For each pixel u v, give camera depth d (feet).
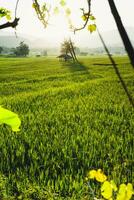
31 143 28.40
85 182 20.80
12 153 25.88
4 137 30.55
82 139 29.27
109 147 27.32
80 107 48.55
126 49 3.43
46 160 24.04
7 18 9.80
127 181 21.27
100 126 35.53
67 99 59.47
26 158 25.40
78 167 23.67
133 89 71.56
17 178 21.47
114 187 5.79
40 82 104.42
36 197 18.66
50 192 18.83
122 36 3.46
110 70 145.38
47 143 27.73
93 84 87.15
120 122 37.47
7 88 89.35
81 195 18.80
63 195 19.72
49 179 20.61
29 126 35.32
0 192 19.02
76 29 6.11
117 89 73.15
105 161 24.99
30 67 207.82
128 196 5.61
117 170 22.15
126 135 32.42
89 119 39.40
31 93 73.31
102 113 42.88
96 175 7.19
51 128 34.65
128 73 120.57
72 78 114.52
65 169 23.76
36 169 22.94
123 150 27.45
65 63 225.56
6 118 4.08
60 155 25.23
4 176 21.31
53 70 167.53
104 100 56.44
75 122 36.76
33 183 20.10
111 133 32.94
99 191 18.92
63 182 20.68
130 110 46.19
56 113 43.55
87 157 25.53
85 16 5.94
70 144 27.48
